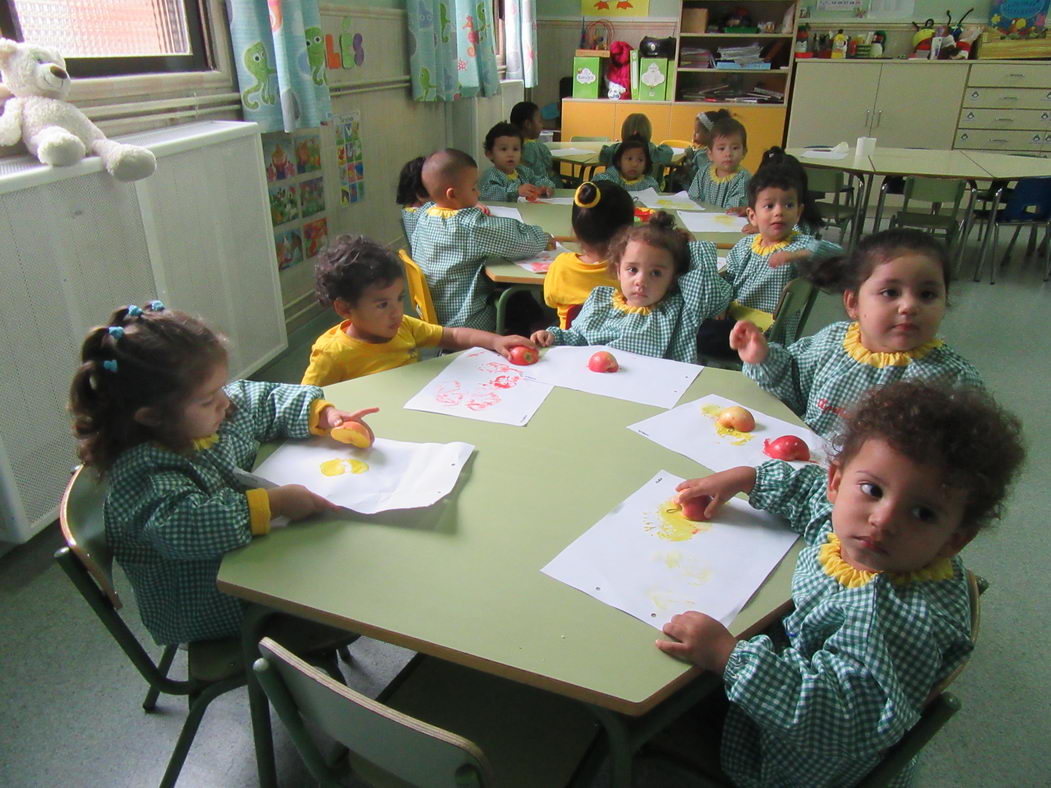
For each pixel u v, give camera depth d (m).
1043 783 1.37
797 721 0.77
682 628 0.82
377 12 3.91
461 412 1.33
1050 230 4.32
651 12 6.48
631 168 3.97
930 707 0.80
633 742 0.88
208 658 1.15
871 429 0.80
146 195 2.06
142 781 1.35
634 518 1.03
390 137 4.28
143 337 0.99
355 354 1.69
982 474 0.76
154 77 2.43
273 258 2.78
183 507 0.97
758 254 2.41
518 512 1.04
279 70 2.73
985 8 5.91
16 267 1.67
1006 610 1.79
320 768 0.92
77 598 1.79
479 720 1.06
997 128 5.83
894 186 4.87
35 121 1.86
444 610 0.86
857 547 0.82
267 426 1.26
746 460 1.18
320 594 0.89
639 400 1.39
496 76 5.26
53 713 1.49
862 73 5.88
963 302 3.97
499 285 2.57
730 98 6.26
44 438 1.79
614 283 2.18
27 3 2.08
